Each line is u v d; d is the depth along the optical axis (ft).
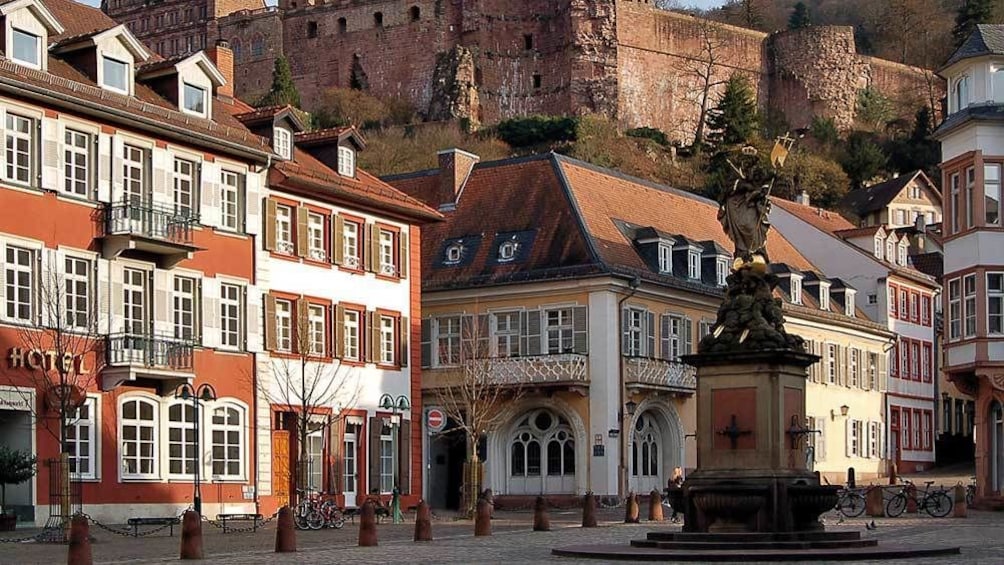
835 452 242.17
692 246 206.80
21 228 129.18
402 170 365.61
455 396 188.96
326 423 158.51
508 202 202.18
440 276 197.06
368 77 427.33
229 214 152.35
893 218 374.84
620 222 202.49
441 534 123.95
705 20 437.17
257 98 439.22
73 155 134.92
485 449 191.11
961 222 166.91
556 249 191.93
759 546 85.35
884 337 261.24
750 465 87.66
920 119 432.25
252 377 152.66
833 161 400.26
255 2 478.59
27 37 131.13
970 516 152.25
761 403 87.61
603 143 377.09
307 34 437.58
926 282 281.54
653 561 82.38
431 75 418.10
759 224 91.30
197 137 146.00
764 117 435.94
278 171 157.28
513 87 418.10
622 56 413.18
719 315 90.33
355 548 103.86
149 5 478.18
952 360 168.25
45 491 129.90
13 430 130.72
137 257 140.26
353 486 167.63
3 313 127.65
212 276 148.56
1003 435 164.25
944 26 505.66
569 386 184.03
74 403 129.80
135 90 144.56
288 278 159.12
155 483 140.56
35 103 130.52
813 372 235.61
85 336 134.21
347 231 169.48
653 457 197.67
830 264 267.80
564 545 103.86
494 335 192.85
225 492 148.77
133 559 95.09
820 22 570.46
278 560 91.50
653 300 196.24
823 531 88.94
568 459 188.14
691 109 426.51
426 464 191.83
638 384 188.14
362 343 170.09
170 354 140.05
